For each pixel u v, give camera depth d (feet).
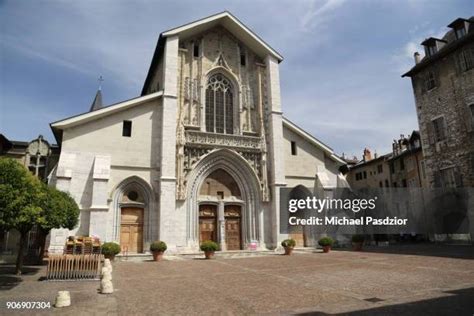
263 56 100.94
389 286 33.91
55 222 45.27
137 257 67.92
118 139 77.10
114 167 75.31
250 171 88.69
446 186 90.22
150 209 75.97
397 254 68.08
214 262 62.59
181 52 89.35
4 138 97.25
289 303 28.02
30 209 37.76
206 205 85.05
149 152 78.95
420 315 23.07
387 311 24.43
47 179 75.82
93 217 67.46
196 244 78.95
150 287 36.68
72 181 70.79
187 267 55.01
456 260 52.90
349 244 93.25
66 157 71.46
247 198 87.86
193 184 82.33
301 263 57.67
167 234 74.18
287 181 92.79
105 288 33.55
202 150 84.79
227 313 25.39
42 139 105.19
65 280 41.98
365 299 28.63
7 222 36.88
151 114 81.46
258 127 94.27
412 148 127.65
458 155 86.58
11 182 37.47
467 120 84.38
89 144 74.38
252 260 65.21
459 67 87.04
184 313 25.54
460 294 28.99
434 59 92.99
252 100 96.32
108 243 64.59
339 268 49.16
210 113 91.20
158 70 97.55
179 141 81.00
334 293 31.42
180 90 86.63
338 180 99.04
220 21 95.55
